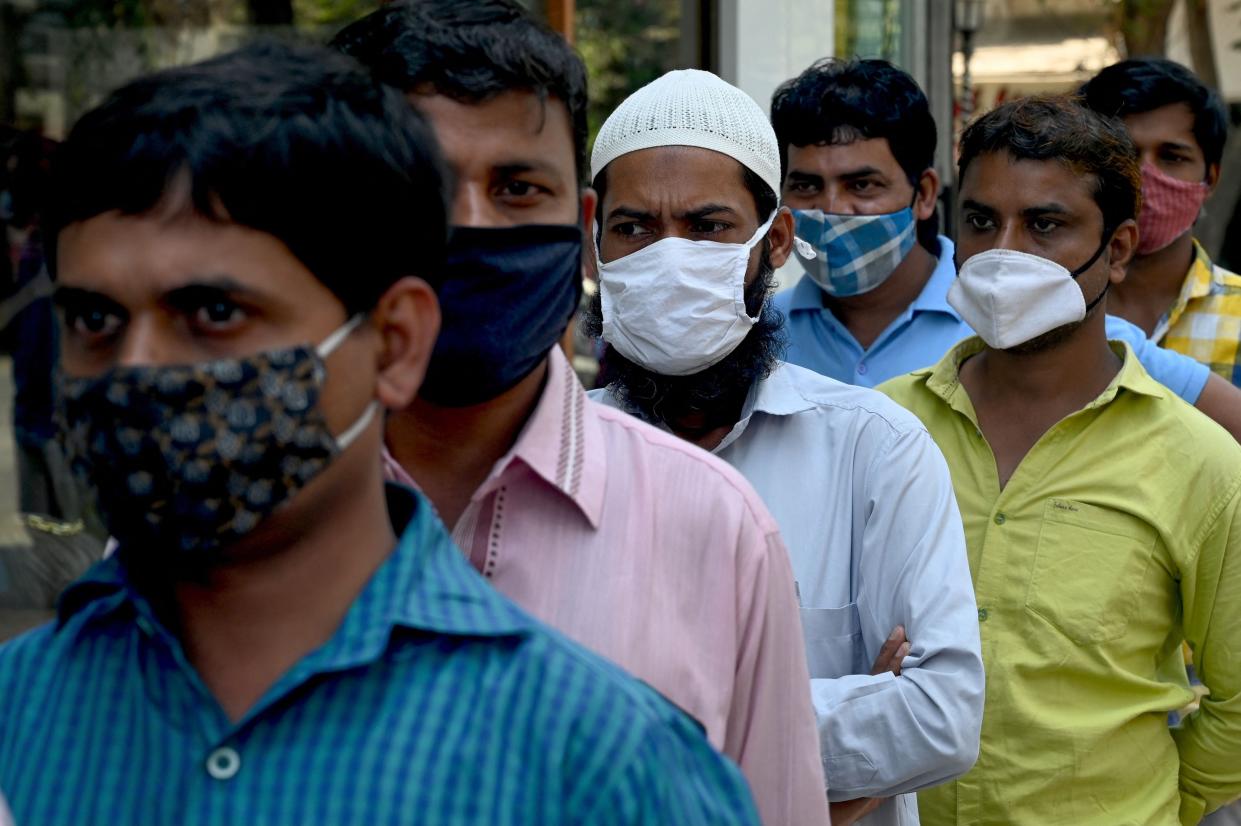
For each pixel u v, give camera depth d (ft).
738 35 19.66
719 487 5.81
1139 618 8.73
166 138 3.73
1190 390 10.58
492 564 5.65
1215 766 9.00
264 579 4.05
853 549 7.74
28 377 15.10
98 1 15.11
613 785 3.96
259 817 3.81
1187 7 28.53
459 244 5.48
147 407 3.74
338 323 3.92
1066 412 9.13
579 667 4.08
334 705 3.92
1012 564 8.89
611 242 8.13
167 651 4.07
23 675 4.33
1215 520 8.75
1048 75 27.61
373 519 4.17
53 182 3.96
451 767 3.89
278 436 3.81
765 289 8.14
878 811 7.83
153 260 3.74
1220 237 28.07
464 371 5.57
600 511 5.66
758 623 5.76
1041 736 8.55
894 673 7.40
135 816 3.93
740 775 4.38
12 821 3.97
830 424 7.90
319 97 3.90
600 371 8.71
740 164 7.92
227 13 15.46
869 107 11.73
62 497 15.25
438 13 5.67
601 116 18.47
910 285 12.25
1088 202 9.07
